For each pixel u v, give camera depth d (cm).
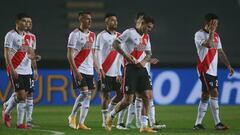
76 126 4247
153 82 7050
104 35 4416
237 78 7244
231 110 6362
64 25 8369
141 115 3812
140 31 3784
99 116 5488
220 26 8638
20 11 8331
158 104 7069
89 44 4138
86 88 4109
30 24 4112
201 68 4256
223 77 7200
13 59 4062
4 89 6725
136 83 3759
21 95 4072
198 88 7194
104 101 4428
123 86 3784
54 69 6881
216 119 4247
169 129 4200
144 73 3756
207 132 3928
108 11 8588
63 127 4272
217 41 4266
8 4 8312
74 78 4109
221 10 8738
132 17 8562
